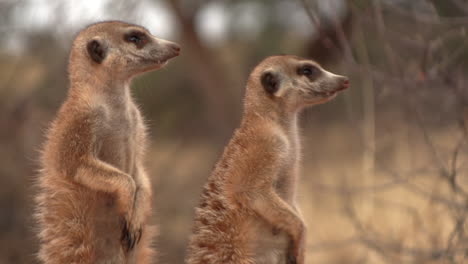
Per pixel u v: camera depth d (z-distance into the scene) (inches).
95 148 335.6
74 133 332.8
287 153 336.8
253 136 335.3
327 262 605.6
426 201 521.7
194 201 761.6
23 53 706.2
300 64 348.5
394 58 478.3
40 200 344.5
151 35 348.8
